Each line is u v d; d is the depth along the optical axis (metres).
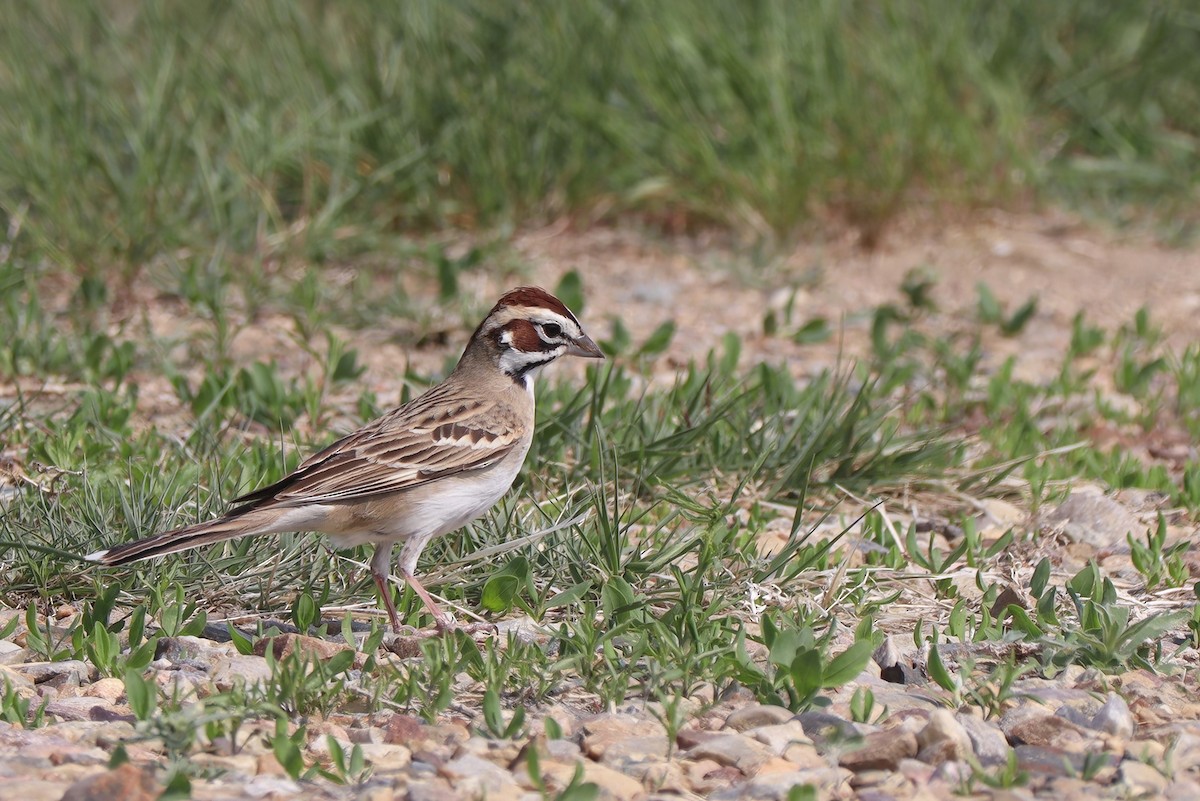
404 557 8.99
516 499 10.21
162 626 8.60
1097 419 13.62
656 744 7.27
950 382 14.35
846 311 16.91
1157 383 14.87
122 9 21.44
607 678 7.94
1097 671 8.16
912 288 16.55
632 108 18.94
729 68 18.69
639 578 9.32
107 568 9.20
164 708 7.40
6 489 10.60
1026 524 10.98
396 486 8.82
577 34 18.86
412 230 18.39
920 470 11.71
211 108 18.17
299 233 17.12
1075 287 17.69
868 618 8.73
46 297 16.08
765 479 11.41
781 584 9.45
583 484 10.85
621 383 13.20
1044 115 20.81
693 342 15.82
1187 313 16.97
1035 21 20.98
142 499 9.77
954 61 19.56
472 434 9.15
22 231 16.61
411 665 8.20
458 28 18.78
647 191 18.64
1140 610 9.34
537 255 18.06
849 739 7.23
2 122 17.23
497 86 18.50
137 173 16.58
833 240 18.70
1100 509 11.03
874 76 19.11
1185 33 21.30
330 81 18.70
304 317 15.82
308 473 8.69
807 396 12.84
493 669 7.90
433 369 14.68
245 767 6.86
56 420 12.36
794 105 18.83
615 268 17.95
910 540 10.29
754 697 7.86
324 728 7.34
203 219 17.25
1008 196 19.47
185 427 12.48
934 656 7.93
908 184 19.02
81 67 17.83
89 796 6.34
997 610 9.27
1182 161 20.56
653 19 18.89
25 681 7.95
